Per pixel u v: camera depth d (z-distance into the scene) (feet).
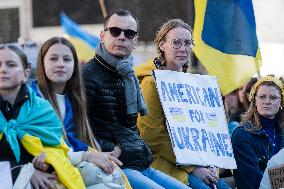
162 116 49.93
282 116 54.75
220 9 58.49
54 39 42.52
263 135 54.19
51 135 38.73
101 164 39.99
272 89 54.08
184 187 47.21
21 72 38.19
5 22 167.84
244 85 61.72
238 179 53.72
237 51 58.65
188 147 49.39
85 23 159.53
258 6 133.69
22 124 38.14
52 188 37.63
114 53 45.83
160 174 47.37
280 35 133.90
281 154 50.93
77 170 38.58
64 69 42.34
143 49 131.34
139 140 46.21
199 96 51.03
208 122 51.03
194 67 106.42
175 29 50.57
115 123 45.91
